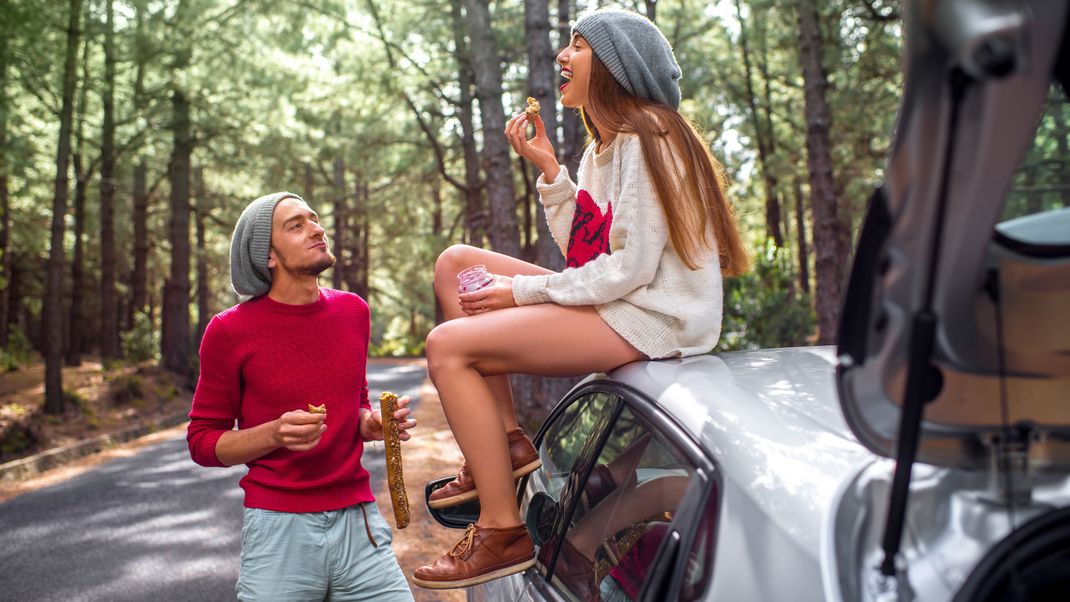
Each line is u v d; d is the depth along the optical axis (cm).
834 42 1969
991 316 120
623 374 231
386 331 6219
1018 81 95
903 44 102
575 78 254
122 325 4969
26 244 2980
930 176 104
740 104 2950
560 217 284
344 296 315
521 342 234
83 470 1202
